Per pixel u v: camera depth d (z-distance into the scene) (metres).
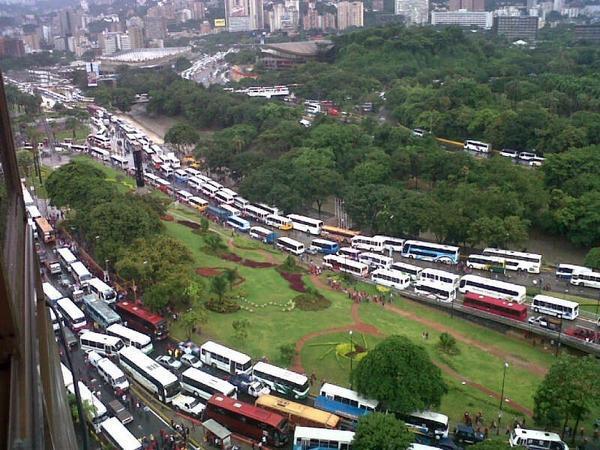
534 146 155.38
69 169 122.75
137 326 78.81
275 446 56.19
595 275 92.12
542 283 94.62
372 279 95.44
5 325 7.32
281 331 79.75
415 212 108.44
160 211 118.00
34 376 7.70
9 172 13.73
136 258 86.12
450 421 61.34
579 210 107.19
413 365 59.22
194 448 55.69
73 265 93.56
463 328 82.06
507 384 68.19
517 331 79.69
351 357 72.44
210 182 146.25
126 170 162.00
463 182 123.50
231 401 59.84
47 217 124.56
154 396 64.50
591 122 150.75
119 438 53.75
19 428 6.52
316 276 98.94
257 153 150.50
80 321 77.88
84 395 58.12
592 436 58.06
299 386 63.84
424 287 88.75
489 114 168.75
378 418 52.62
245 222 120.75
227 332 79.12
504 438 57.81
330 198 142.50
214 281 86.31
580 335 74.50
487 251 103.50
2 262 7.52
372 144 155.62
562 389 55.25
